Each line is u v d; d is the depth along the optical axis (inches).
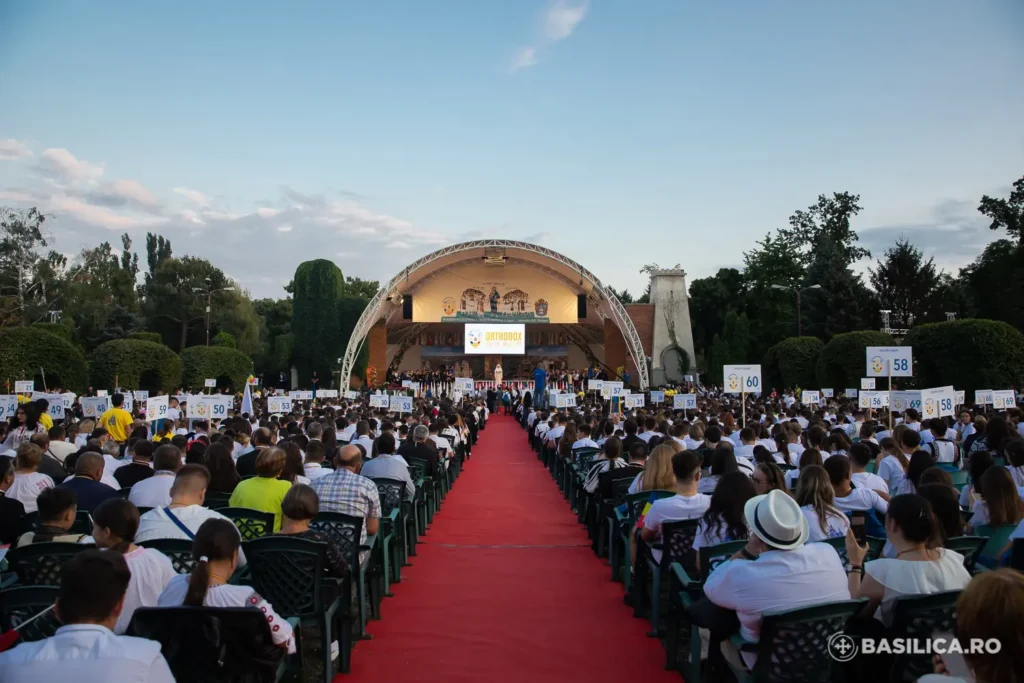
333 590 270.1
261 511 290.7
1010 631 121.2
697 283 2970.0
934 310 2412.6
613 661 293.9
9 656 142.6
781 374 1974.7
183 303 3031.5
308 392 1508.4
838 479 312.0
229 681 188.7
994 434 475.2
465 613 354.3
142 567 208.7
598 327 2615.7
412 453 587.2
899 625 187.9
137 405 1042.7
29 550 231.3
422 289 2431.1
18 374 1310.3
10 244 2551.7
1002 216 2272.4
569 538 530.6
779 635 184.9
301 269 2453.2
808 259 3134.8
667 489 350.9
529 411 1407.5
